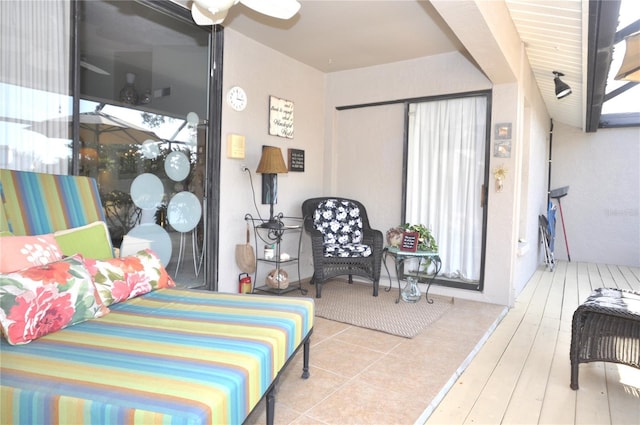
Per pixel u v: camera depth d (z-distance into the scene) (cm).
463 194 426
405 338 296
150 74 303
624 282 520
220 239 369
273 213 424
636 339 215
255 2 191
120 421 112
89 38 259
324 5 320
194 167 344
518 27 339
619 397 219
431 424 191
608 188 661
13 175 197
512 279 391
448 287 427
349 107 498
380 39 390
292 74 452
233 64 375
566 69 407
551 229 659
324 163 511
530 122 465
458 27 252
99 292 199
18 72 223
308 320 214
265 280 419
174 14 317
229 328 177
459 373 245
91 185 238
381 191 480
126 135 286
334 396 210
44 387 122
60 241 204
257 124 408
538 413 202
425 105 447
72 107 248
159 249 314
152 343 157
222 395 123
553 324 342
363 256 413
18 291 156
